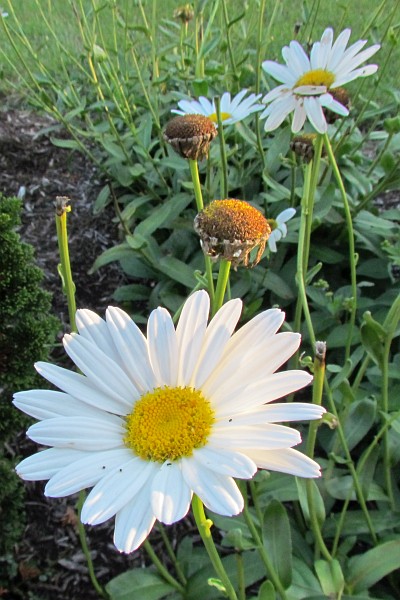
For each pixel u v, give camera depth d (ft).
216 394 0.67
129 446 0.65
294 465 0.60
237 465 0.57
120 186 2.06
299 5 2.89
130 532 0.57
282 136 1.66
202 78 1.61
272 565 0.88
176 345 0.68
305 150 1.12
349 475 1.09
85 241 1.94
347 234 1.67
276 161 1.65
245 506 0.81
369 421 1.11
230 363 0.67
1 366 1.11
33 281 1.12
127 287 1.74
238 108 1.52
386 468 1.07
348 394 0.96
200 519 0.64
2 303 1.10
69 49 2.56
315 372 0.70
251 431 0.61
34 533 1.27
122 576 1.06
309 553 1.07
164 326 0.69
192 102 1.55
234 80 1.75
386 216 1.72
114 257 1.62
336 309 1.34
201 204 1.03
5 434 1.14
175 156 1.87
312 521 0.88
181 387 0.68
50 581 1.20
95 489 0.60
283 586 0.88
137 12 2.64
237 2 2.65
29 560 1.23
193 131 0.97
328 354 1.46
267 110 1.09
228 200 0.78
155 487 0.59
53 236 1.96
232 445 0.60
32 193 2.09
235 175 1.80
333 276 1.69
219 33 1.94
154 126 2.07
